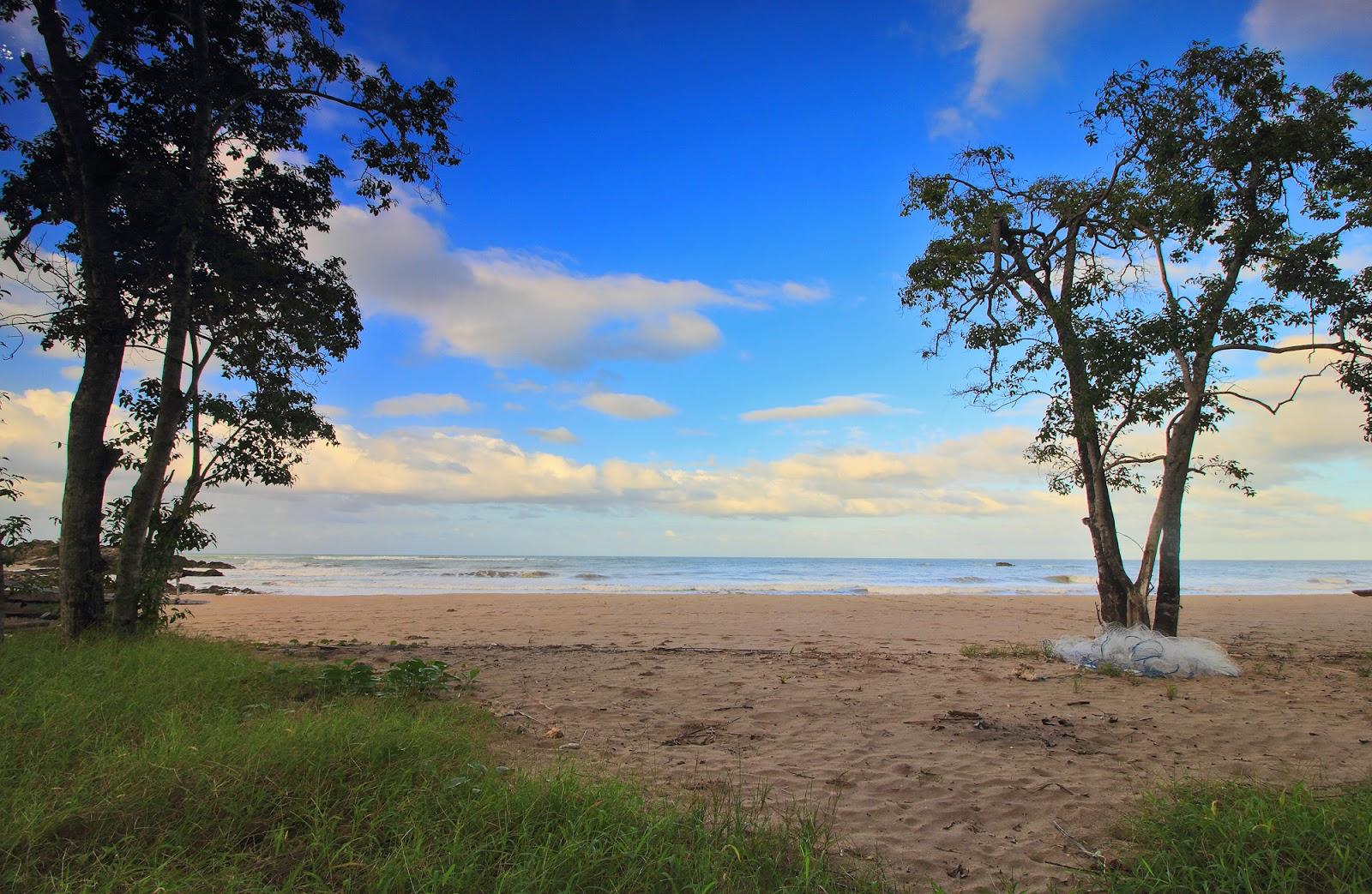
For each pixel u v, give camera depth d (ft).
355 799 11.77
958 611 64.69
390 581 121.39
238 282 32.17
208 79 31.60
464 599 75.72
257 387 35.29
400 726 15.55
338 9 34.99
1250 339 33.76
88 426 30.73
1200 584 143.64
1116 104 34.71
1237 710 22.59
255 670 22.86
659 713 21.58
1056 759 17.16
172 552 33.83
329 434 37.60
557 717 20.88
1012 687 26.08
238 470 35.27
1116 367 33.42
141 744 14.49
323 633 44.62
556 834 10.92
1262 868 10.44
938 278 39.47
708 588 111.04
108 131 32.55
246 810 11.28
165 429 30.63
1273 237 33.40
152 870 9.36
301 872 9.61
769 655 34.42
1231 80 33.30
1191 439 34.53
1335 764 16.87
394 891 9.35
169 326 31.22
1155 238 35.40
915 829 12.78
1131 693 25.26
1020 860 11.58
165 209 29.37
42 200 32.37
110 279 30.53
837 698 23.98
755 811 12.94
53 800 11.23
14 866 9.48
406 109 34.63
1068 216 37.01
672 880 9.75
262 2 33.71
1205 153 34.58
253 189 35.40
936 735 19.25
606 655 33.40
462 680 25.73
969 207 39.55
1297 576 197.88
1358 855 10.55
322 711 17.78
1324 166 33.94
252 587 102.68
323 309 35.76
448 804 11.71
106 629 29.55
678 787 14.53
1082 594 99.30
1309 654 36.91
